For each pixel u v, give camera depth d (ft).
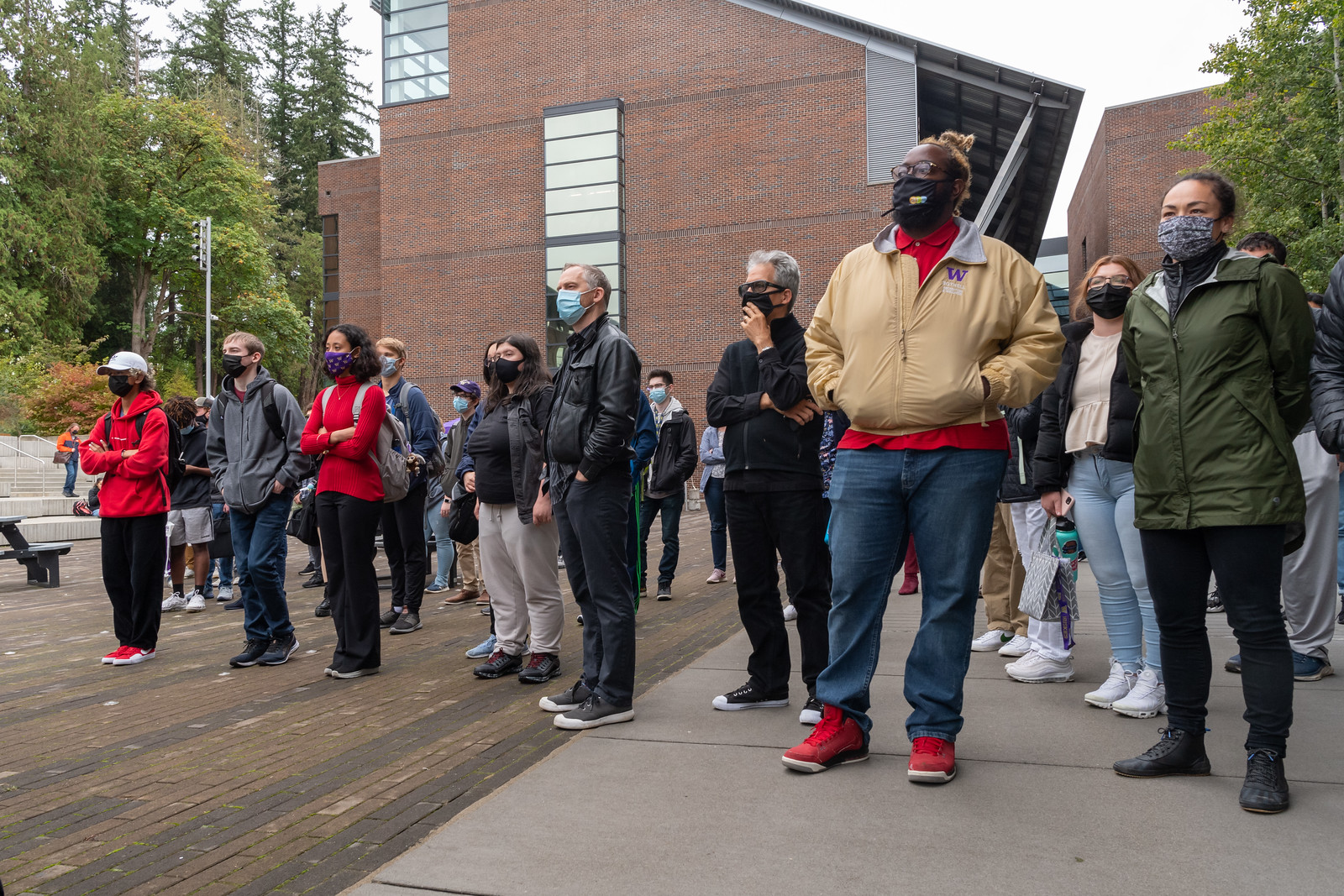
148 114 130.62
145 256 130.31
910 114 82.84
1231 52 60.95
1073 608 14.01
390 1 101.71
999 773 9.59
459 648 18.70
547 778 9.73
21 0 117.08
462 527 20.07
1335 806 8.37
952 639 9.51
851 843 7.80
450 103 98.84
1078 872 7.13
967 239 9.36
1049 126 82.99
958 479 9.39
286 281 155.02
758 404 12.07
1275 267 8.61
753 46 88.48
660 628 20.27
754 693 12.73
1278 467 8.49
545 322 94.38
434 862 7.62
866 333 9.60
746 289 11.87
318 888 7.46
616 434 12.00
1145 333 9.26
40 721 13.29
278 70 180.55
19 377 99.66
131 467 17.44
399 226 100.22
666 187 91.25
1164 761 9.35
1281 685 8.48
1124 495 12.03
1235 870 7.10
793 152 86.89
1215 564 8.80
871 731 11.34
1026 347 9.27
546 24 95.71
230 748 11.69
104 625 22.94
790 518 12.07
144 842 8.57
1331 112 57.98
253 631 17.38
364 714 13.34
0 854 8.37
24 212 111.04
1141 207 90.22
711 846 7.80
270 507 17.13
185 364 149.69
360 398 15.93
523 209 95.61
